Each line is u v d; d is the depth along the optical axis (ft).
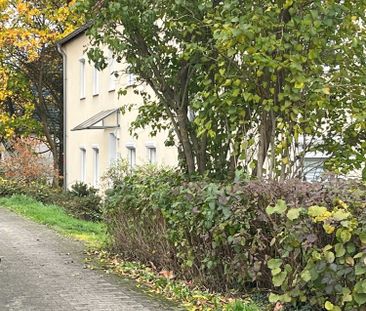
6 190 78.69
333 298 17.63
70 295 24.03
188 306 21.83
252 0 24.75
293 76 23.29
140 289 25.12
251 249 20.70
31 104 114.21
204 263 23.54
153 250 28.55
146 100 33.17
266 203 20.10
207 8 26.25
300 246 18.24
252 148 26.22
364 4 24.44
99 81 83.66
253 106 25.88
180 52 28.78
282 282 18.74
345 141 26.08
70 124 96.99
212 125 27.02
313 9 24.06
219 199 21.53
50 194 77.87
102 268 30.09
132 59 29.22
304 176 25.26
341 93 25.05
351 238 16.78
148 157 65.62
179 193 24.70
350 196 17.48
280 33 24.14
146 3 27.86
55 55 108.99
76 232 47.52
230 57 24.94
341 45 24.50
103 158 81.87
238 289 22.27
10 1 98.48
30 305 22.41
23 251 35.96
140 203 29.09
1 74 106.32
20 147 86.94
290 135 24.40
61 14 97.91
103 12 28.37
